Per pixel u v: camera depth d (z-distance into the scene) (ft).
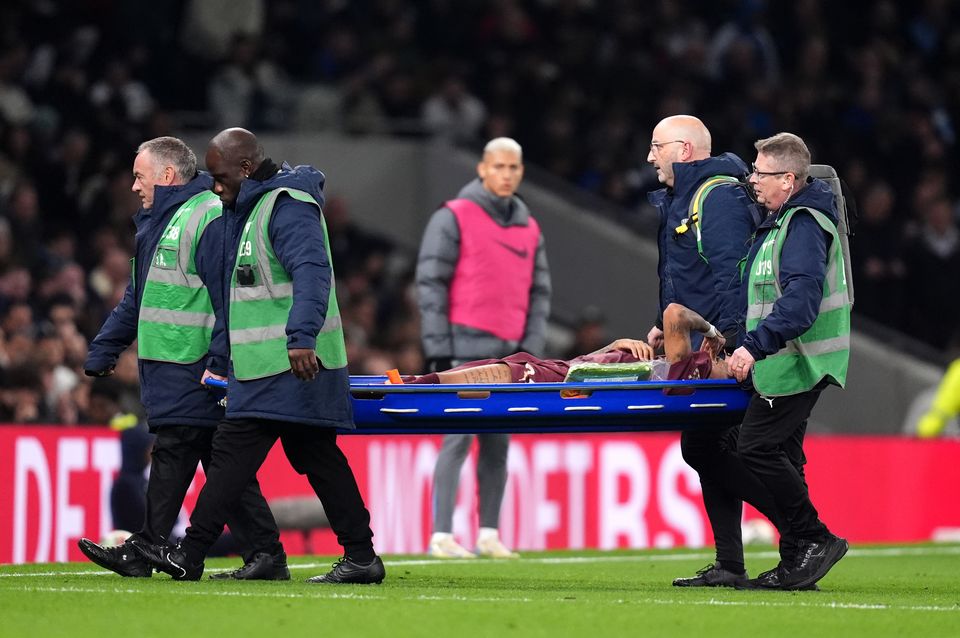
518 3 227.40
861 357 196.75
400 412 79.51
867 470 150.61
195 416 79.82
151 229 81.00
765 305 77.41
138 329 80.59
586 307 202.49
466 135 205.16
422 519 130.21
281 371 75.00
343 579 79.10
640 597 74.33
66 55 193.67
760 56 230.07
